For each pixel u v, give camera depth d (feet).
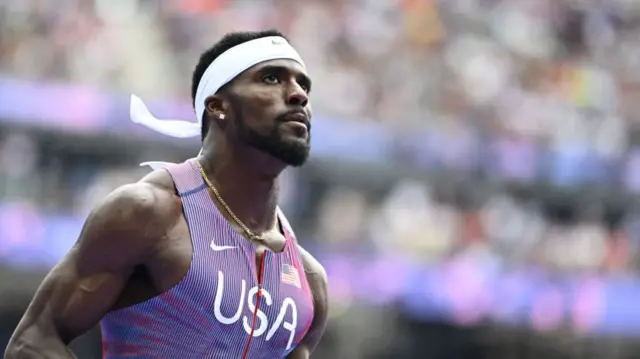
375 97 111.45
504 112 117.70
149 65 100.78
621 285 106.42
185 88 100.89
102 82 96.07
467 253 101.76
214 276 23.07
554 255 107.14
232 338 23.32
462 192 109.19
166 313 23.04
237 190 24.29
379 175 106.32
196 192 23.91
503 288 101.65
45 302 22.75
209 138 24.68
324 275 26.43
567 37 136.77
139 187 23.36
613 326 105.29
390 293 96.73
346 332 98.32
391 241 99.55
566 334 104.37
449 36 126.11
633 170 117.70
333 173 104.99
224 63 24.39
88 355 95.40
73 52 96.73
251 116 23.95
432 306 98.58
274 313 23.93
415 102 112.98
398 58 119.34
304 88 24.98
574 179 115.24
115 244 22.68
